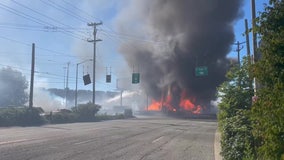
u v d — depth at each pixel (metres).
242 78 12.07
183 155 15.27
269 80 4.79
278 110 4.14
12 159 12.49
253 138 9.31
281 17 5.02
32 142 18.41
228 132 11.27
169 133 28.22
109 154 14.68
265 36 5.02
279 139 4.25
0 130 28.94
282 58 4.54
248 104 11.80
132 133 27.14
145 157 14.19
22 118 41.12
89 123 45.38
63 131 27.77
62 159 12.88
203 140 23.02
